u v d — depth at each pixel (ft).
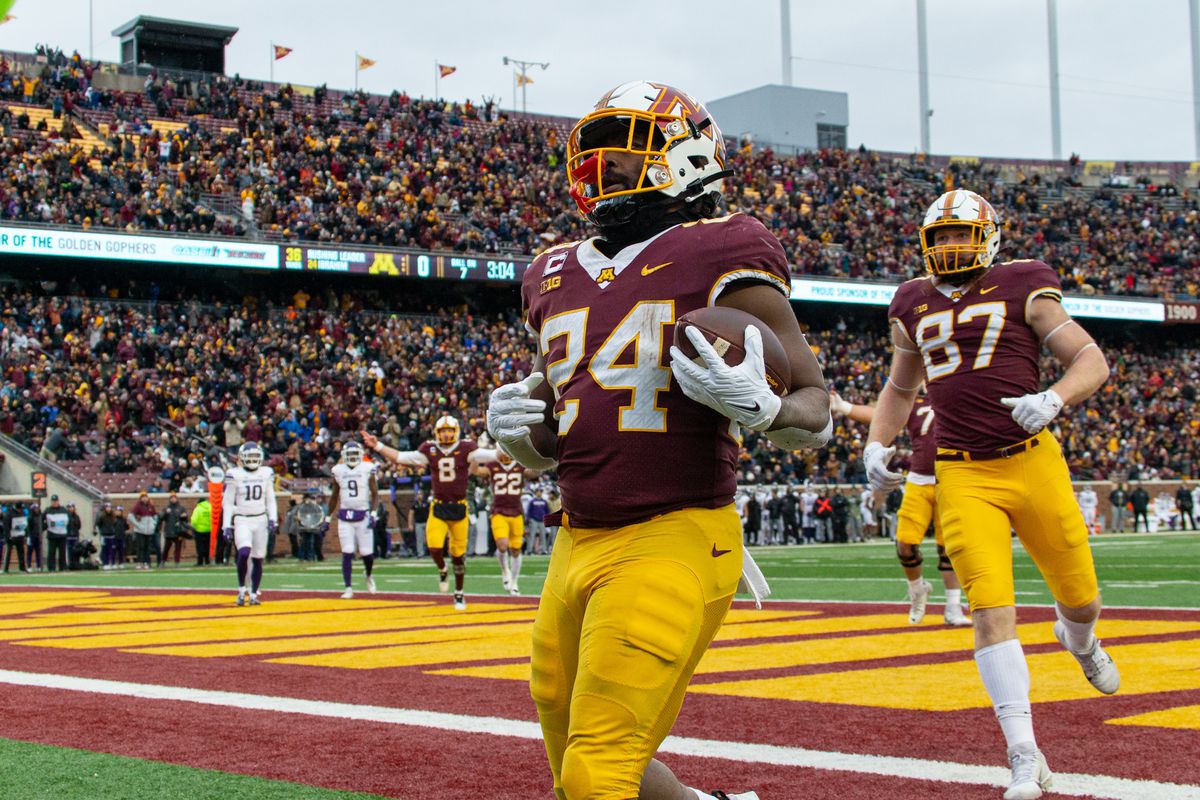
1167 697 24.63
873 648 34.35
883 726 22.12
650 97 12.04
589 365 11.50
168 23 173.99
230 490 57.31
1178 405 172.45
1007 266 20.31
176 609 55.16
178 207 134.21
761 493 134.31
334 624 45.80
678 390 11.18
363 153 159.22
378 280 147.23
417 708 25.09
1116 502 148.36
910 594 41.52
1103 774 17.83
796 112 233.55
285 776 18.84
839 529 134.62
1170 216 201.77
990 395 19.45
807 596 55.21
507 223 153.89
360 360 135.33
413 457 54.54
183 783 18.45
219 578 83.35
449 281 150.71
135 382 119.96
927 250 20.36
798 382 11.27
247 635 41.75
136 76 163.02
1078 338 19.54
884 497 142.92
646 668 10.63
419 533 116.78
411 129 168.55
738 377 10.22
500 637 40.06
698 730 21.98
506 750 20.61
